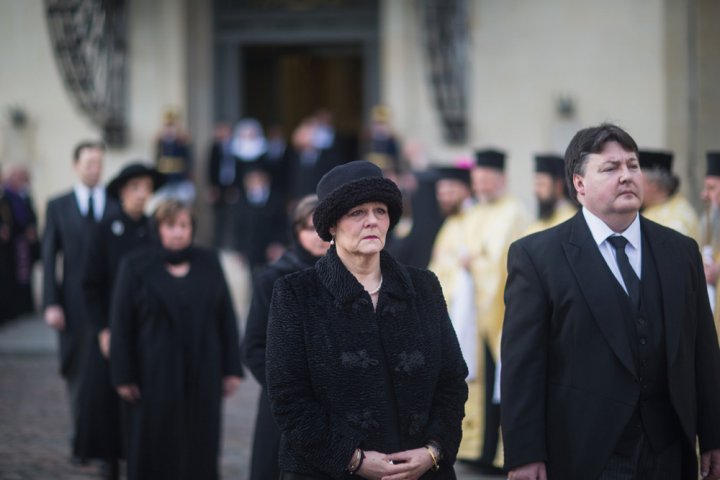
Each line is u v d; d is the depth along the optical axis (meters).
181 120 35.00
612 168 9.83
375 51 36.06
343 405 8.94
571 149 10.16
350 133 46.62
